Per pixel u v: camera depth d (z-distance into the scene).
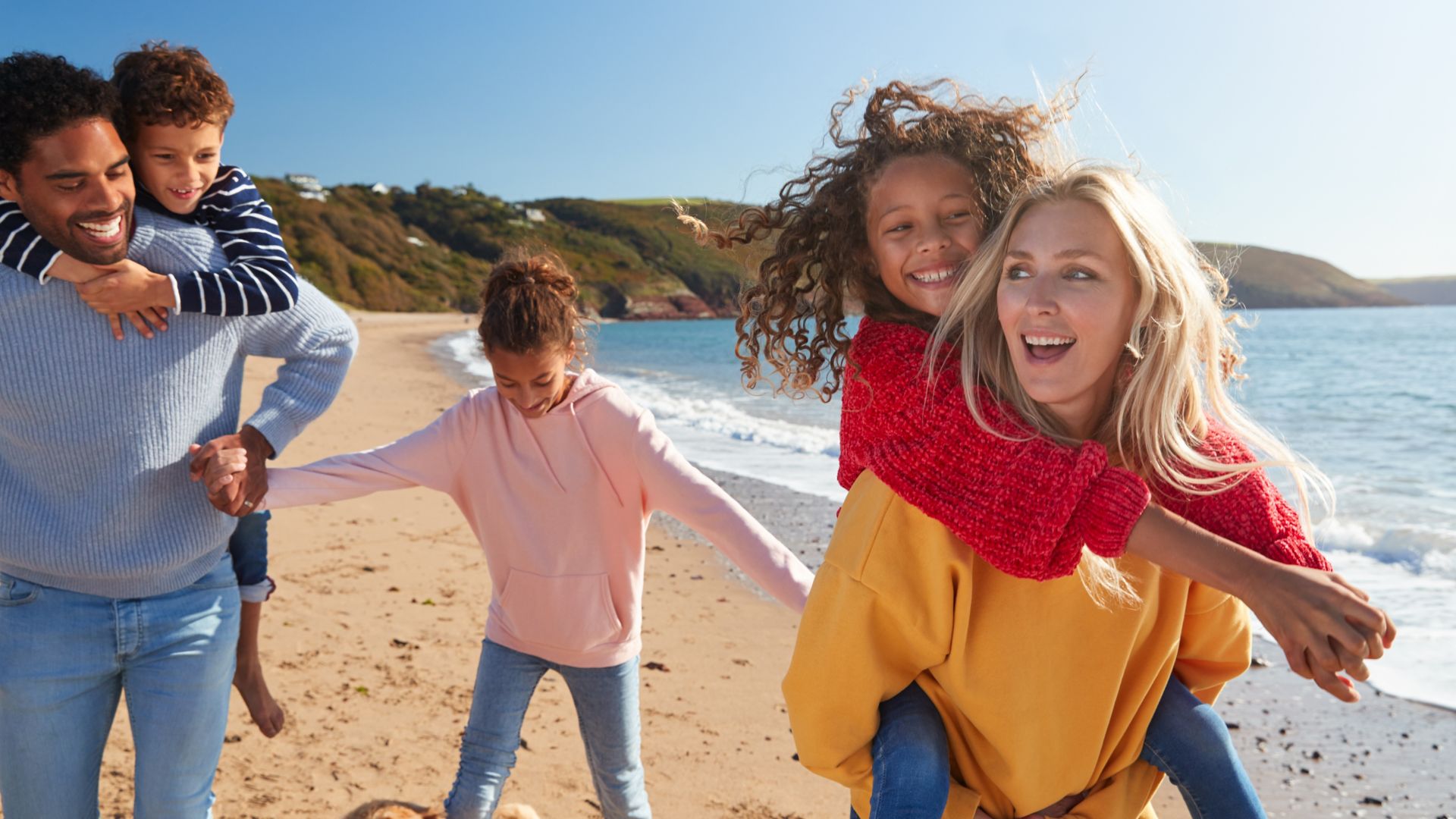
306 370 2.54
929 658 1.72
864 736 1.75
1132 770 1.83
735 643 5.42
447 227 109.06
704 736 4.23
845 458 1.94
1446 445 14.19
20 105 1.93
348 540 7.10
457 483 2.68
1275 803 3.76
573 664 2.69
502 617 2.73
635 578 2.70
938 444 1.60
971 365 1.62
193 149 2.25
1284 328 65.94
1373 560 7.04
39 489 2.21
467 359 35.78
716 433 14.71
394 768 3.74
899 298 1.92
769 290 2.05
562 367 2.52
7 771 2.24
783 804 3.66
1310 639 1.34
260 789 3.54
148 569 2.26
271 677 4.54
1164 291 1.51
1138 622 1.66
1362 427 16.66
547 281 2.50
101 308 2.11
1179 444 1.55
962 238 1.81
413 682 4.58
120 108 2.12
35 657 2.19
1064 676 1.67
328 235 94.44
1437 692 4.71
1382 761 4.08
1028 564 1.49
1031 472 1.50
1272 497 1.56
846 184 1.93
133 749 3.79
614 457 2.60
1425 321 82.81
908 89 1.87
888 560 1.68
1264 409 19.58
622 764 2.77
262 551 2.80
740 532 2.53
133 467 2.21
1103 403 1.65
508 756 2.71
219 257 2.35
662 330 85.50
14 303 2.07
